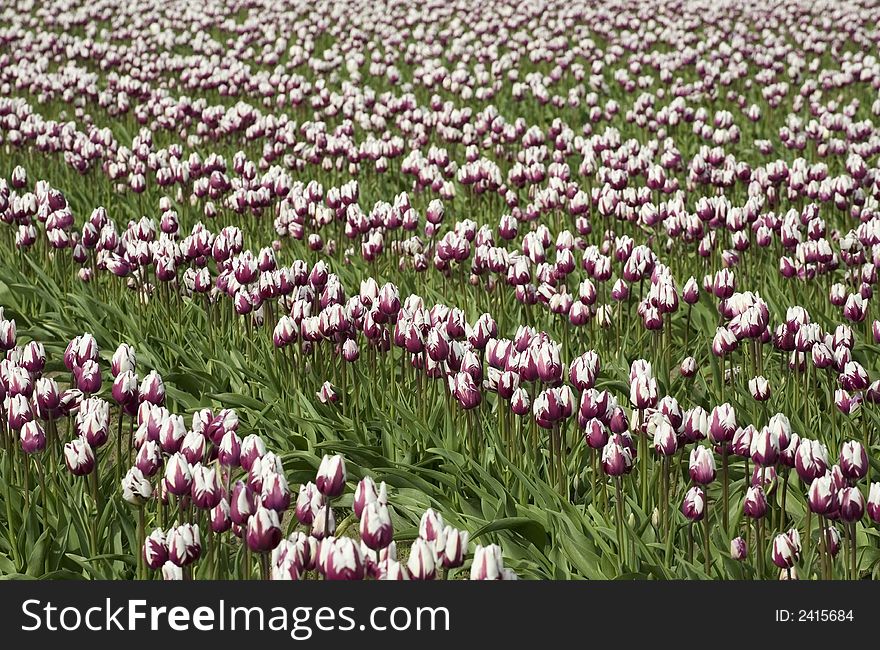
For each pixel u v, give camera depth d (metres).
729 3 26.88
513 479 6.51
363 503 4.34
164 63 19.53
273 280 7.82
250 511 4.74
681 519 6.10
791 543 5.13
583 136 16.53
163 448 5.28
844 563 5.83
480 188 11.70
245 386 7.90
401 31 24.03
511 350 6.20
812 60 20.89
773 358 8.26
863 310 7.84
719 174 11.38
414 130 13.88
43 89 16.84
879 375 8.08
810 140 15.09
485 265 8.50
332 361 7.69
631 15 25.36
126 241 8.88
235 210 10.90
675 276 9.98
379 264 10.26
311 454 6.81
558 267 8.32
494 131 13.90
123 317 8.77
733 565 5.53
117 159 12.52
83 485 6.30
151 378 5.83
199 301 9.17
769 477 5.86
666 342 7.81
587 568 5.70
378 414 7.37
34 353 6.25
